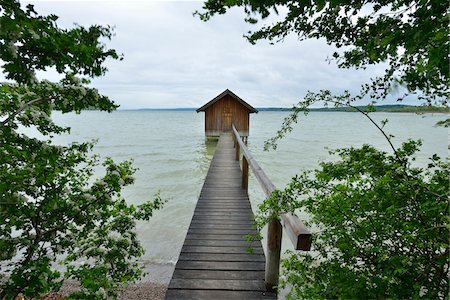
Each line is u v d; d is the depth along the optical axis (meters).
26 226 1.91
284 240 5.84
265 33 1.21
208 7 1.21
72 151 2.24
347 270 1.15
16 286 1.46
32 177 1.80
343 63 1.11
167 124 61.59
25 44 0.93
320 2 0.81
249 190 9.64
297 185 1.49
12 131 1.60
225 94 18.94
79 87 1.56
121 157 16.89
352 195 1.24
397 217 1.07
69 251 2.28
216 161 8.91
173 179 11.55
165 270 4.85
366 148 1.35
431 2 0.67
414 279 0.95
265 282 2.38
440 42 0.69
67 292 4.01
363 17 0.91
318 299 1.06
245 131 20.02
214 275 2.58
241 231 3.64
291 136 31.14
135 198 8.89
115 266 2.55
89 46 0.94
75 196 2.18
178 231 6.37
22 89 1.81
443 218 0.88
